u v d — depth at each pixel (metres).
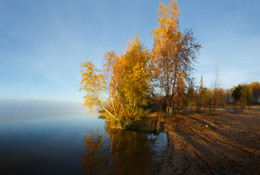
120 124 17.19
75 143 11.50
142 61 22.31
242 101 25.91
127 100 21.52
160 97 21.09
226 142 8.79
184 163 6.80
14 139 12.98
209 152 7.70
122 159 7.78
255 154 6.60
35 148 10.37
